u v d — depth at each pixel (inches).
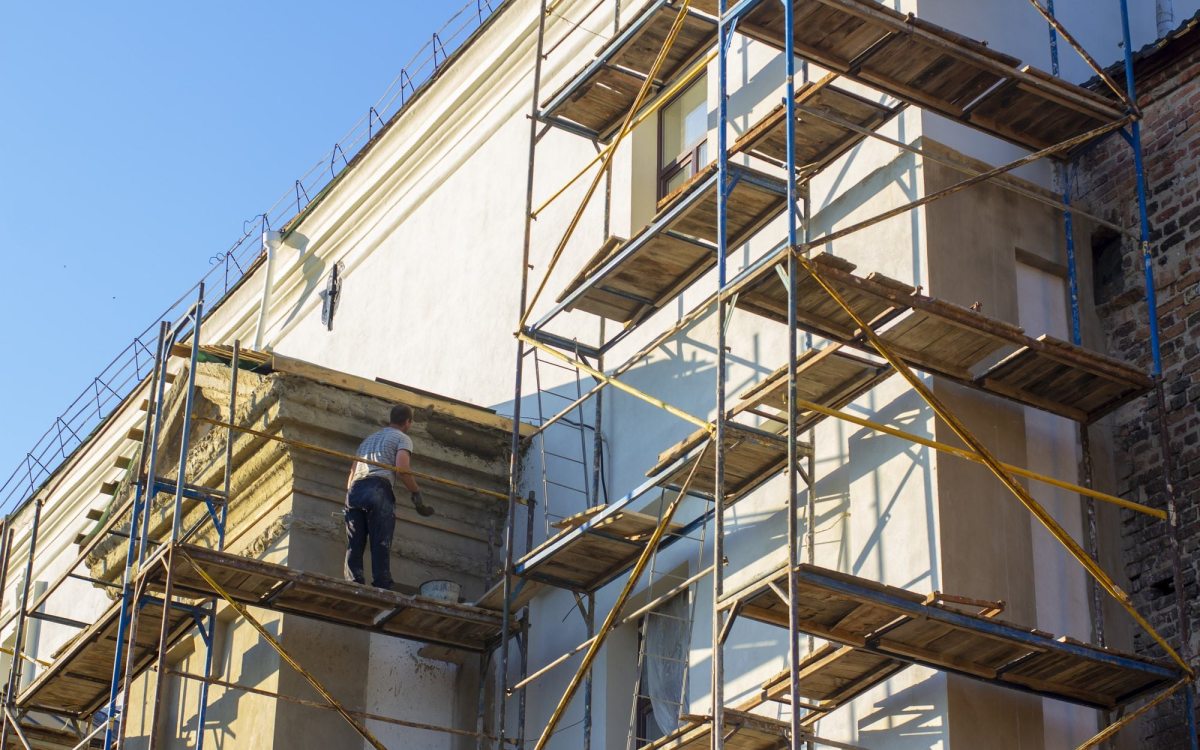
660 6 639.8
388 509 641.6
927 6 583.5
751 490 584.1
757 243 613.6
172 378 748.0
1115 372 525.3
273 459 673.0
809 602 471.8
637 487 629.9
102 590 1075.3
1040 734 507.2
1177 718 515.8
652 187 713.0
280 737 627.8
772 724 505.4
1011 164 540.4
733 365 617.3
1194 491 539.5
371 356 893.2
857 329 532.7
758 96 643.5
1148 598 539.8
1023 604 514.9
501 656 660.7
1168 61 590.6
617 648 634.8
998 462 496.1
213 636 651.5
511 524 633.0
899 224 554.9
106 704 776.3
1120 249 581.0
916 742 498.0
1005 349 531.2
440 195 877.8
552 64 801.6
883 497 531.5
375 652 661.9
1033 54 603.2
